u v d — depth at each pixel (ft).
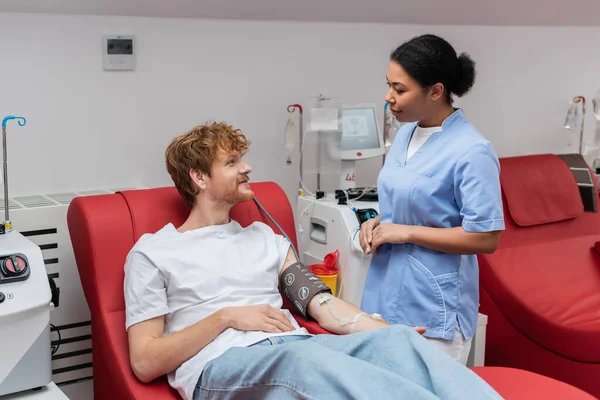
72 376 7.06
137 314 5.36
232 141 5.82
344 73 9.05
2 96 6.96
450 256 5.77
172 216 6.16
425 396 4.27
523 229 8.64
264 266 5.97
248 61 8.31
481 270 8.00
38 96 7.14
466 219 5.48
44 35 7.05
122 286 5.77
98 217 5.81
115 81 7.52
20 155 7.15
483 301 8.11
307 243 7.63
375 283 6.24
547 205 8.80
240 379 4.92
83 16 7.21
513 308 7.74
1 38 6.85
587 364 7.43
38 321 5.02
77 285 6.91
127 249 5.87
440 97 5.63
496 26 10.18
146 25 7.58
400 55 5.54
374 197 7.46
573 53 10.97
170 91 7.88
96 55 7.35
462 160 5.49
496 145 10.62
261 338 5.37
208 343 5.32
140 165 7.86
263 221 6.59
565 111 11.10
